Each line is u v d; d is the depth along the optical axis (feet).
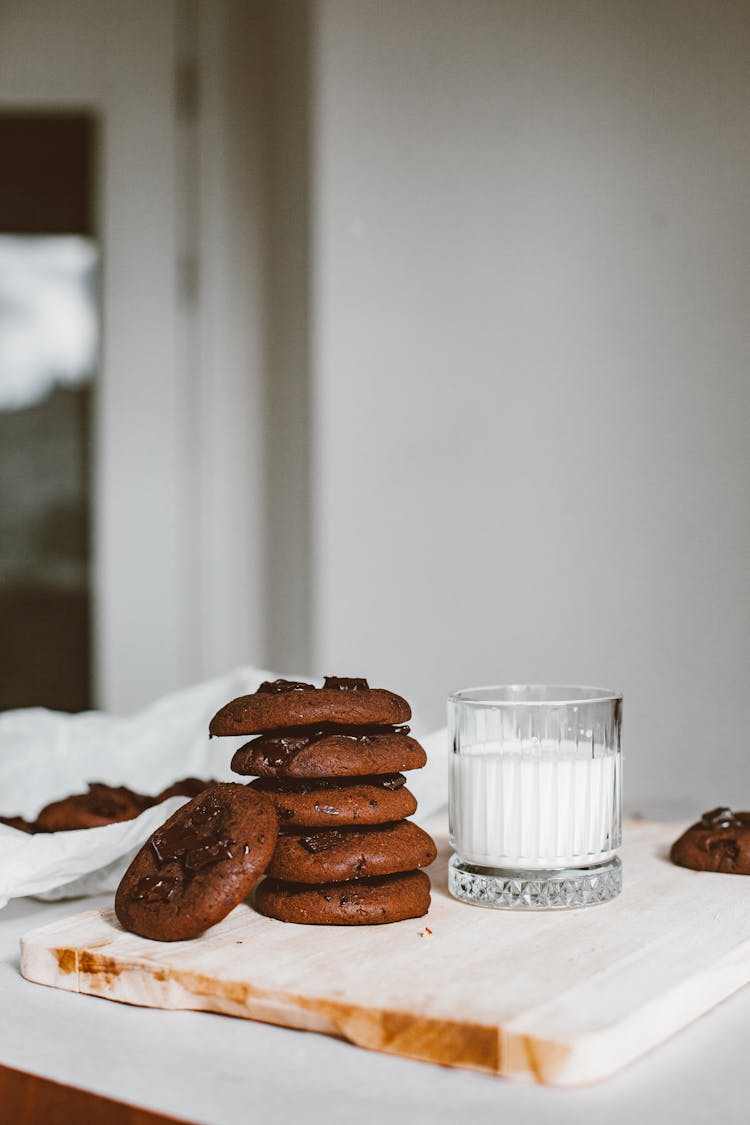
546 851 3.34
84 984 2.89
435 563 9.05
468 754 3.44
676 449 8.75
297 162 9.75
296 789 3.29
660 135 8.75
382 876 3.27
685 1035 2.58
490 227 8.96
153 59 10.36
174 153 10.40
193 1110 2.21
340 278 9.05
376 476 9.08
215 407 10.55
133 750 5.01
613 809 3.45
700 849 3.76
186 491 10.50
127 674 10.44
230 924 3.16
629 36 8.79
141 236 10.40
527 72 8.91
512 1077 2.33
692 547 8.73
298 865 3.18
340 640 9.11
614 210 8.83
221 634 10.57
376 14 8.99
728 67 8.64
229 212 10.52
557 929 3.09
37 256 10.30
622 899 3.40
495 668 8.99
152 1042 2.56
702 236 8.70
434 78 8.98
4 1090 2.33
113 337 10.38
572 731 3.40
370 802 3.28
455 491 9.02
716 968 2.76
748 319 8.63
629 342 8.81
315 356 9.11
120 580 10.43
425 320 9.03
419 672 9.06
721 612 8.69
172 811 3.63
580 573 8.89
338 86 8.98
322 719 3.28
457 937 3.02
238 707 3.34
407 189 9.02
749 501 8.64
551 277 8.91
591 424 8.87
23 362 10.32
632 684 8.82
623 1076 2.35
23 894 3.45
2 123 10.25
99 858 3.52
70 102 10.29
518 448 8.96
